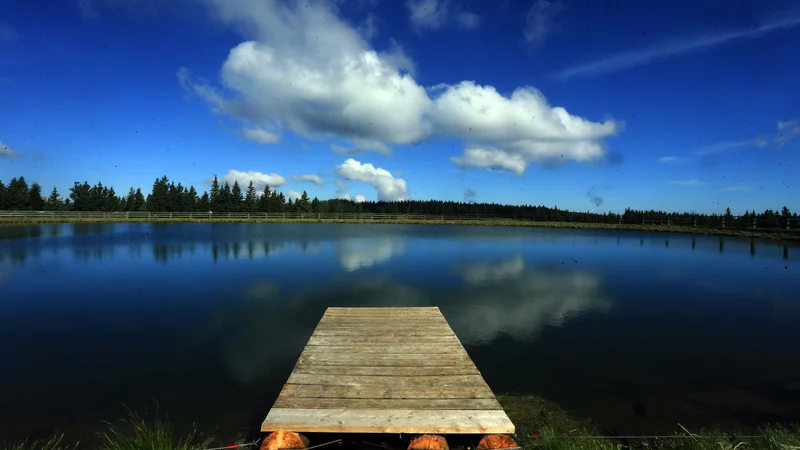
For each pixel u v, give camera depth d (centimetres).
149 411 479
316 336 600
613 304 972
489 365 614
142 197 5828
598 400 510
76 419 462
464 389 440
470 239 2559
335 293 1061
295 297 1016
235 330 766
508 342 710
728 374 589
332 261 1580
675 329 784
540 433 427
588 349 680
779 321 841
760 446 379
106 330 767
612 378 571
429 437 363
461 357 523
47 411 479
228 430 440
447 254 1800
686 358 645
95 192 5528
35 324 802
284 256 1714
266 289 1101
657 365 617
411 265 1498
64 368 598
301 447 366
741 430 443
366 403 411
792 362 632
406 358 519
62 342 705
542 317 860
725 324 823
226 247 2023
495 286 1153
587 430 442
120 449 372
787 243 2327
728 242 2414
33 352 659
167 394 520
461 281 1219
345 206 6162
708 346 698
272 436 367
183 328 777
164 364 612
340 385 446
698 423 459
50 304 947
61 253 1775
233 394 521
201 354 652
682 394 527
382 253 1828
